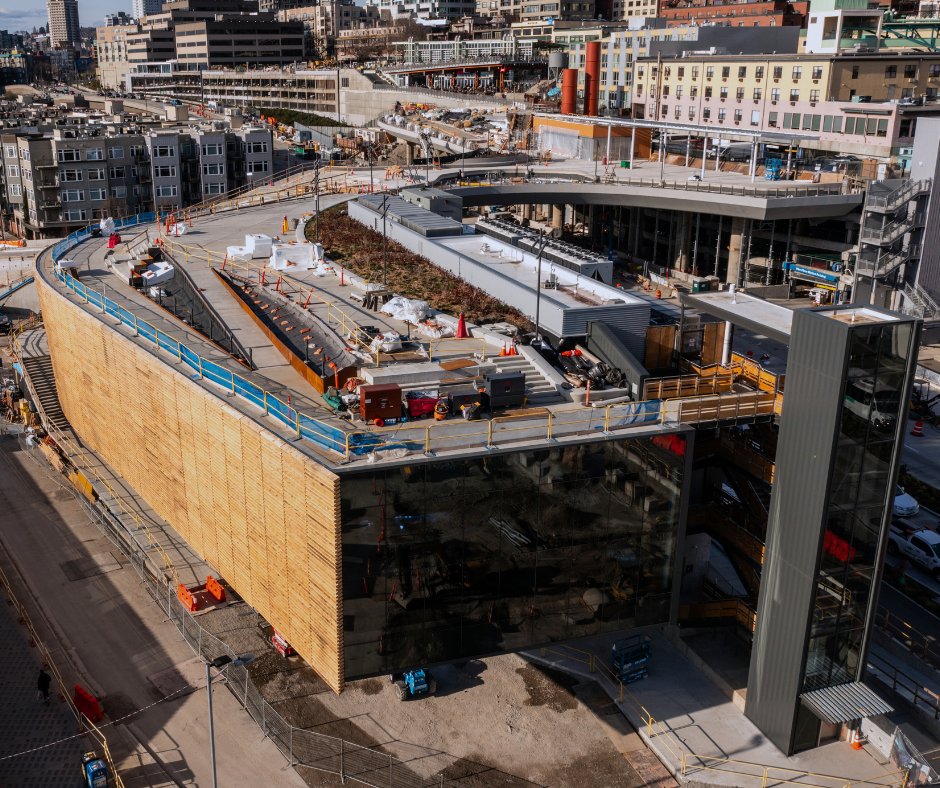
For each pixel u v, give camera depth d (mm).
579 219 145750
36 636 46969
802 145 120750
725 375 43844
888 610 50000
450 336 50781
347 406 39531
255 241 69062
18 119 199250
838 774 38250
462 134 163500
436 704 42219
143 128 168000
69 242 75812
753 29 165750
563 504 36625
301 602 36656
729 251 110750
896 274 93750
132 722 40906
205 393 41156
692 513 44500
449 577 35562
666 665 44969
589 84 156125
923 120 90375
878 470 36844
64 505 61812
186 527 46469
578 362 45656
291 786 37312
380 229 77375
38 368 78625
